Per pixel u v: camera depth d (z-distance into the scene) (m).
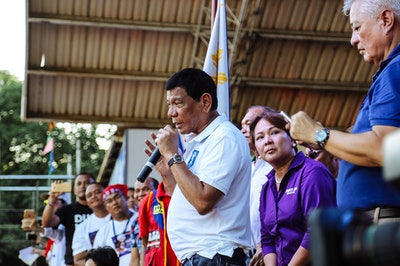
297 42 15.30
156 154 4.25
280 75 15.68
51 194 8.22
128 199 8.52
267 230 4.04
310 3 14.87
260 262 4.39
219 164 3.62
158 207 4.94
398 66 2.79
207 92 3.78
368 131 2.78
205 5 14.77
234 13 15.08
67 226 8.21
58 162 29.34
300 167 3.94
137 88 15.91
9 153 29.50
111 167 18.41
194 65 15.49
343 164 2.94
